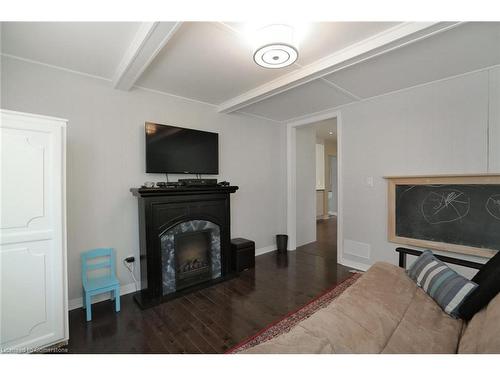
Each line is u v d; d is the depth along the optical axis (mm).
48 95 2150
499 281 1207
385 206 3006
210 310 2221
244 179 3797
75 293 2273
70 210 2252
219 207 3027
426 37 1692
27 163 1598
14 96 2000
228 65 2225
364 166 3189
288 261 3627
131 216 2629
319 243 4730
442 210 2545
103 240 2443
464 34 1709
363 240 3225
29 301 1605
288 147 4297
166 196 2531
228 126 3574
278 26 1592
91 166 2373
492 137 2236
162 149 2738
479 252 2291
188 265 2814
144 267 2449
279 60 1828
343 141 3418
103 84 2443
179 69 2293
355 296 1469
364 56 1929
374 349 1030
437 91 2555
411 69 2285
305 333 1079
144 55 1869
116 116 2525
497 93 2207
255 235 3971
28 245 1607
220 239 3043
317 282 2830
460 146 2416
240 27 1667
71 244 2256
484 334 972
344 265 3418
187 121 3096
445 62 2146
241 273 3139
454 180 2436
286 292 2582
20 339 1576
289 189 4293
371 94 2967
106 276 2436
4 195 1523
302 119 4027
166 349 1686
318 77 2322
